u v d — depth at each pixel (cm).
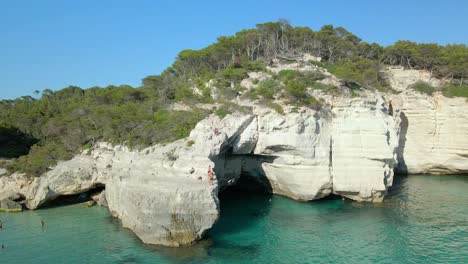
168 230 2795
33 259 2630
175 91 5212
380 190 3800
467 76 5503
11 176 4153
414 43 6109
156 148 3597
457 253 2605
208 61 5956
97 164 4094
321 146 3909
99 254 2678
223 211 3700
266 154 4062
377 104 4088
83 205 4047
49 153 4325
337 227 3158
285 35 5969
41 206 3984
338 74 4356
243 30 6166
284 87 4150
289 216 3491
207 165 3169
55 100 6309
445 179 5084
